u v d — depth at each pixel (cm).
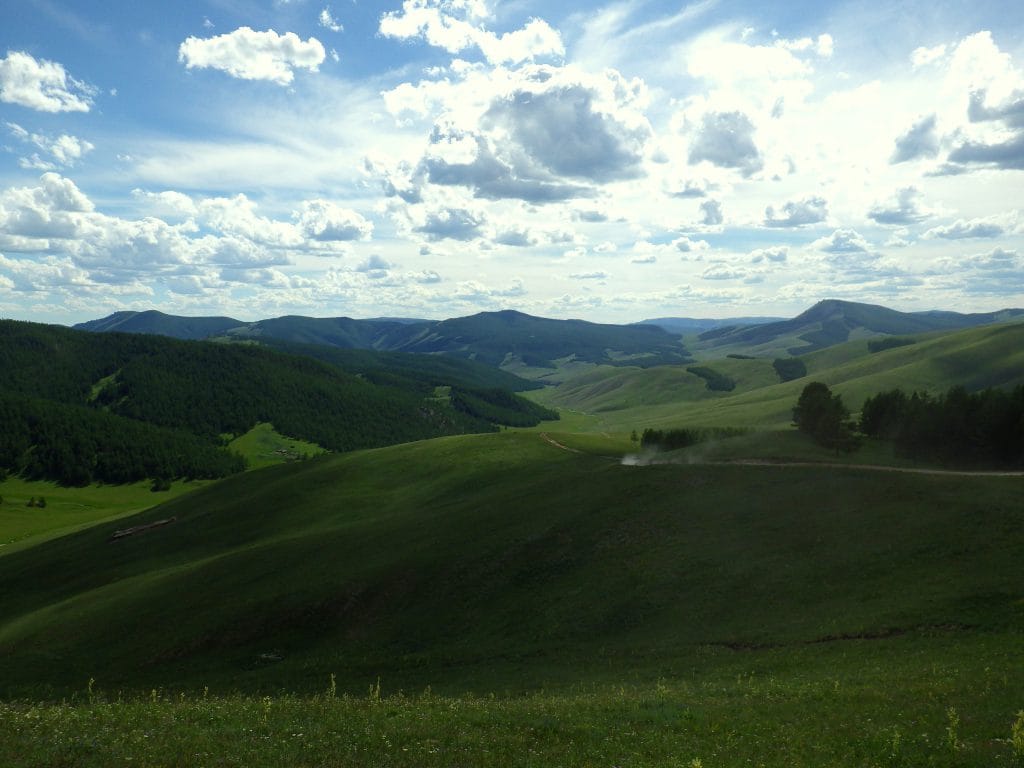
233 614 5969
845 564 4631
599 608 4891
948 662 3036
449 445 11806
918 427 7475
